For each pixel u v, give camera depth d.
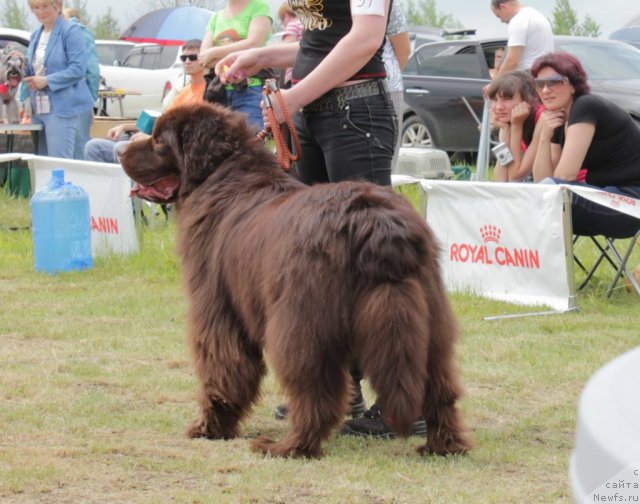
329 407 3.52
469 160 15.40
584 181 7.26
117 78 21.20
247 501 3.28
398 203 3.45
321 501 3.29
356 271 3.32
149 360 5.57
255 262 3.59
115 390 4.94
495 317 6.66
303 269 3.36
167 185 4.09
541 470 3.67
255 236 3.62
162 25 22.58
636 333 6.22
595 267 7.52
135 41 22.94
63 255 8.58
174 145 4.00
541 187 6.84
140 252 9.02
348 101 4.23
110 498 3.32
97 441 4.01
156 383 5.05
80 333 6.26
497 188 7.12
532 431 4.27
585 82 7.29
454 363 3.63
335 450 3.86
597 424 1.16
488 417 4.49
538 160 7.58
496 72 11.54
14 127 11.38
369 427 4.10
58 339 6.14
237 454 3.79
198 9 22.98
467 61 14.98
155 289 7.79
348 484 3.43
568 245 6.80
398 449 3.92
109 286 7.93
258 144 4.03
